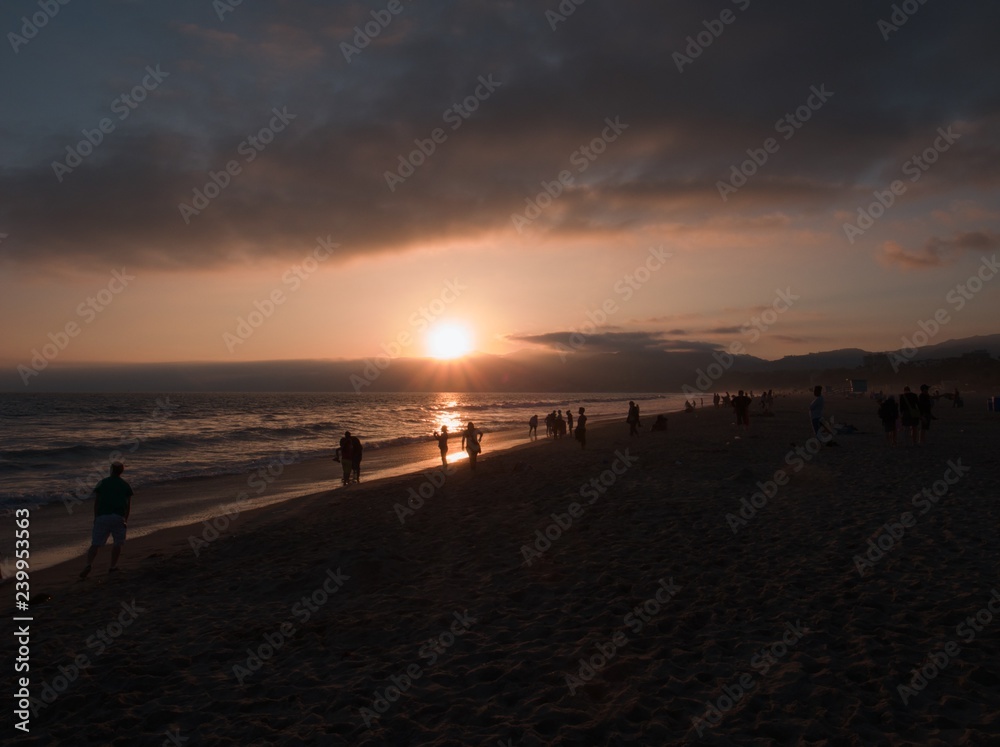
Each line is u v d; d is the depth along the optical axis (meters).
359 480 20.23
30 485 21.00
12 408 89.88
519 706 4.33
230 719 4.40
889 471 13.77
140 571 9.24
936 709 3.92
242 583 8.12
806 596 6.16
